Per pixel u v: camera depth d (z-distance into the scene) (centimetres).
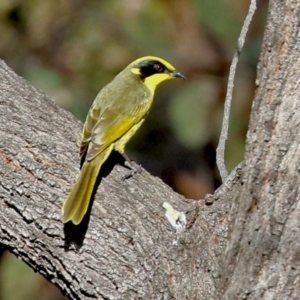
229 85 1059
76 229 961
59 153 1031
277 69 901
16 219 968
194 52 1798
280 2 902
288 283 875
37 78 1877
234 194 952
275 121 896
